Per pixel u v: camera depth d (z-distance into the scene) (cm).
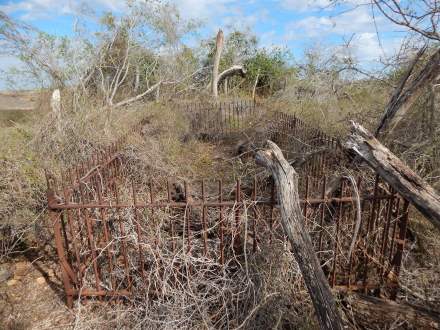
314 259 200
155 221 304
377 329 229
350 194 276
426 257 298
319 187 340
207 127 954
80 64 724
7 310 273
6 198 354
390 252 261
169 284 261
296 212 218
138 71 1090
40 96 652
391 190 261
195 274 250
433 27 354
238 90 1736
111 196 356
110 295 264
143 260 274
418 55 356
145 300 253
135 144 499
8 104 753
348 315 239
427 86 351
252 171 480
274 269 243
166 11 1020
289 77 1034
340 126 536
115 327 248
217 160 693
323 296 186
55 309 273
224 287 239
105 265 290
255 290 239
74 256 321
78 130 498
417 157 358
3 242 344
